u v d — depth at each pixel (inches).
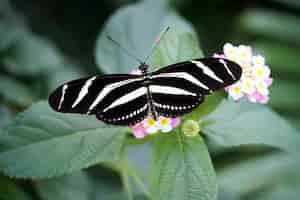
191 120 26.0
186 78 25.4
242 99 26.7
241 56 26.6
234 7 43.2
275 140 26.4
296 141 26.5
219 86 25.2
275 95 34.3
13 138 26.0
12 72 30.5
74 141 26.1
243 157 33.5
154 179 25.7
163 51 26.5
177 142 26.0
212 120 26.5
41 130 26.1
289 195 32.4
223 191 31.8
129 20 29.0
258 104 26.7
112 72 28.5
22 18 33.3
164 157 25.8
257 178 32.7
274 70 34.7
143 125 26.0
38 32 37.6
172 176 25.7
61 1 39.2
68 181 28.5
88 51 39.0
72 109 24.9
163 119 26.0
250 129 26.5
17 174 25.7
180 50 26.5
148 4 29.3
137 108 25.4
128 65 28.5
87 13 39.9
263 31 35.5
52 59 31.0
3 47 30.5
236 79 25.1
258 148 33.4
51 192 28.3
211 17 43.1
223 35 42.8
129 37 28.8
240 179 32.6
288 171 32.8
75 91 25.1
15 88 30.2
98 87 25.3
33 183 28.4
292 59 34.8
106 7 40.2
